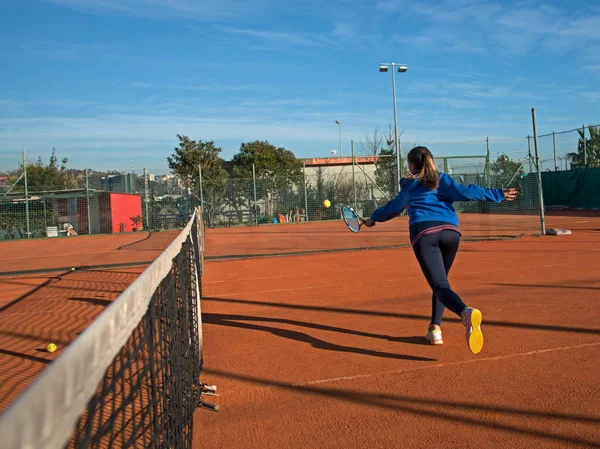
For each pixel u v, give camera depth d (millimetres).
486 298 6863
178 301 3531
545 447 3119
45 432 965
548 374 4211
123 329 1644
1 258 16344
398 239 16781
